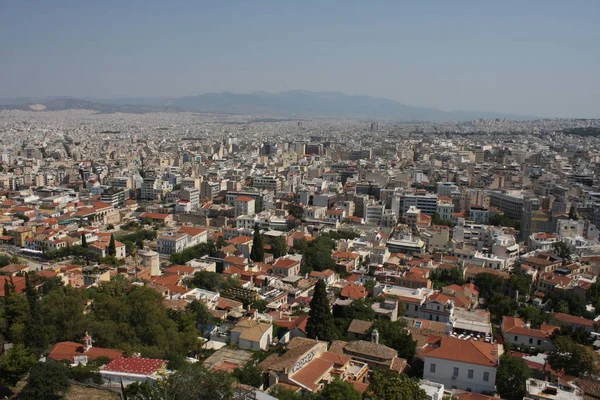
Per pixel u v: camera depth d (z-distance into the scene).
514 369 144.00
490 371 142.12
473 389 143.75
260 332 172.50
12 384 115.00
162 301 192.25
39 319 148.25
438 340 172.00
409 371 153.50
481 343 154.88
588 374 152.00
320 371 137.00
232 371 137.38
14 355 114.69
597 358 155.75
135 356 134.62
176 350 154.38
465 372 144.38
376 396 117.19
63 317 152.25
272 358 145.50
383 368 149.50
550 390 126.50
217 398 101.25
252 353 163.12
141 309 164.38
